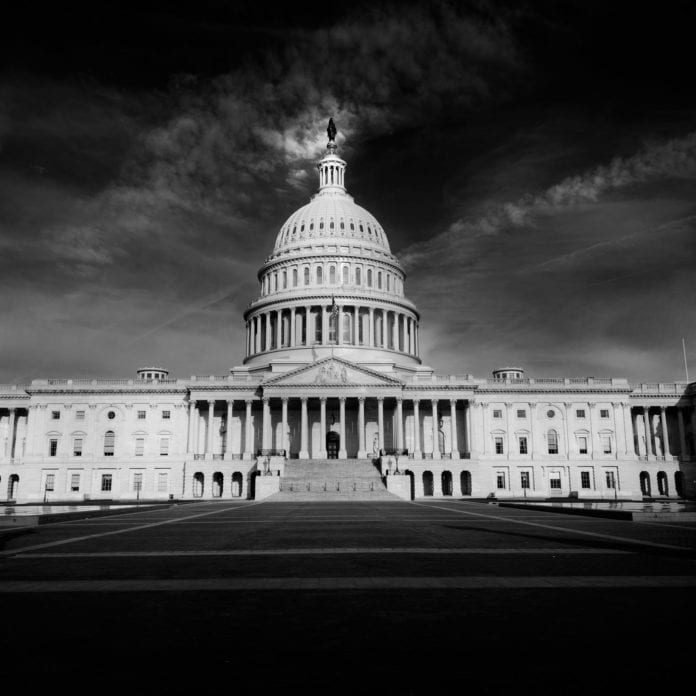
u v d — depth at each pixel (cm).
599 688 831
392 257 14275
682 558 2005
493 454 11125
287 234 14188
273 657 963
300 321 12950
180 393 11131
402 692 821
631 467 11038
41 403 11081
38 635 1085
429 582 1559
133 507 6056
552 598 1371
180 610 1270
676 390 11594
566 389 11269
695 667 912
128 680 866
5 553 2194
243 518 4184
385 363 12206
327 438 11438
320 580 1598
